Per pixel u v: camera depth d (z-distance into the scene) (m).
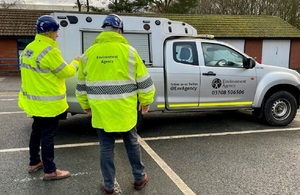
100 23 5.59
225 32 23.83
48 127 3.74
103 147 3.40
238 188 3.69
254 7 33.41
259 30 24.67
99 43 3.27
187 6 32.81
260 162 4.50
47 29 3.55
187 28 6.17
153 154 4.82
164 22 5.88
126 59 3.20
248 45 24.27
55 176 3.88
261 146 5.20
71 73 3.67
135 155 3.50
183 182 3.85
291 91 6.57
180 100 5.86
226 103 6.12
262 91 6.23
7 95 10.96
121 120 3.24
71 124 6.55
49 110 3.62
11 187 3.69
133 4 29.72
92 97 3.27
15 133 5.84
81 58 3.37
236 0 34.09
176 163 4.46
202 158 4.66
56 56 3.54
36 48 3.57
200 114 7.55
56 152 4.89
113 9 29.48
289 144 5.31
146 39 5.78
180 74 5.79
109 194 3.47
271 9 32.50
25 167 4.27
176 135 5.83
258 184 3.80
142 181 3.61
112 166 3.45
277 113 6.44
